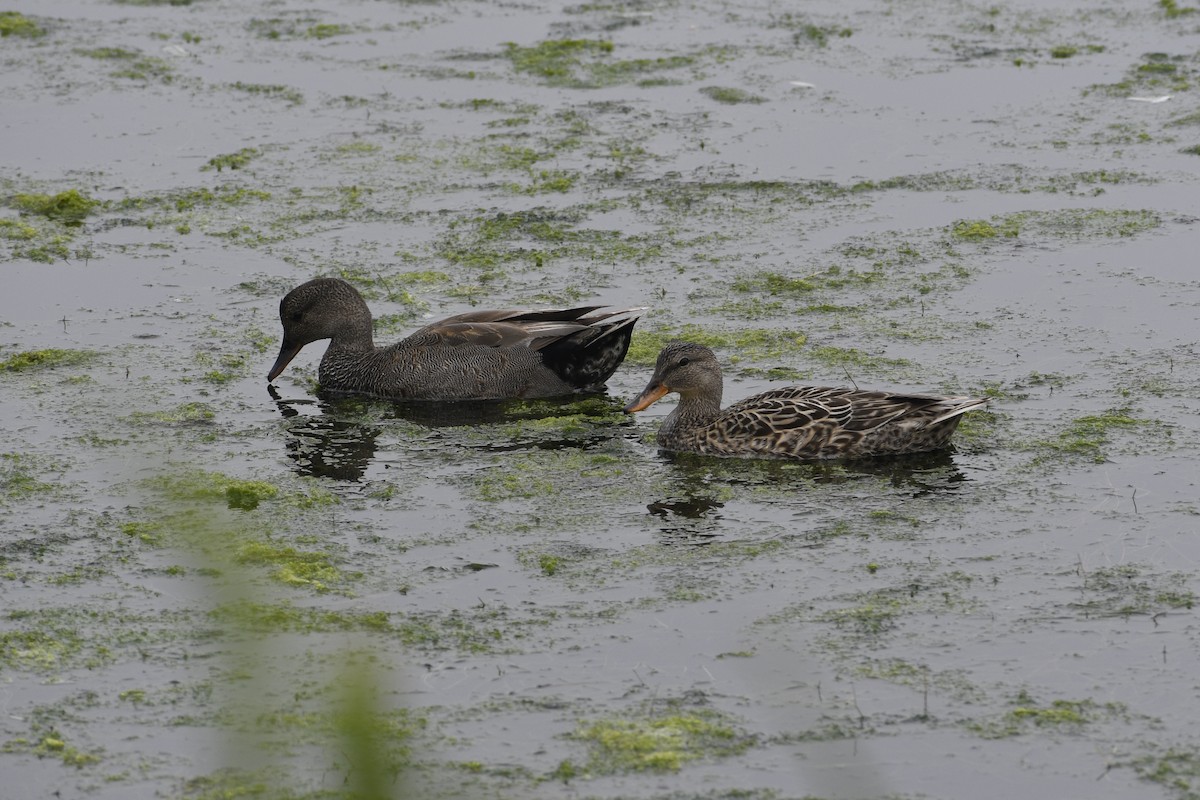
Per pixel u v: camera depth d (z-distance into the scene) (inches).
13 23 1240.8
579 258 811.4
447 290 771.4
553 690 422.9
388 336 716.0
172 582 488.7
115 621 463.8
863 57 1150.3
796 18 1254.3
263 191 914.1
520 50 1184.2
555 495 554.6
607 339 664.4
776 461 585.0
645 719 409.1
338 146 989.8
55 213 879.7
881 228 843.4
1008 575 481.4
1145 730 399.5
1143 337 686.5
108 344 707.4
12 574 491.5
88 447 598.5
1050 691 417.7
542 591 478.6
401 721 409.4
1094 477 550.6
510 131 1015.0
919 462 575.2
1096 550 495.2
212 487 561.3
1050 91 1064.8
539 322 681.0
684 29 1233.4
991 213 860.6
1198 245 799.7
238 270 801.6
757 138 993.5
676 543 511.2
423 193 911.7
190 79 1120.8
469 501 549.6
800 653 438.9
